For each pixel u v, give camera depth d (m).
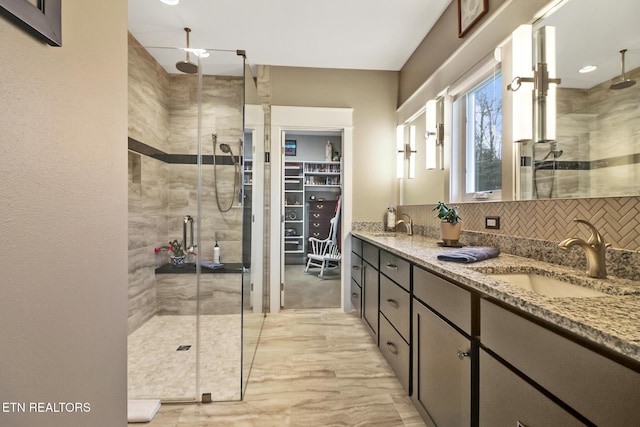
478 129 1.88
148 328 2.52
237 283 2.57
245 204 2.12
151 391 1.65
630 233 0.97
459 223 1.77
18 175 0.44
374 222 3.12
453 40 2.05
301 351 2.15
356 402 1.57
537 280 1.16
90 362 0.61
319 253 5.32
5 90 0.41
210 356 2.05
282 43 2.58
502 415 0.83
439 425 1.21
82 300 0.59
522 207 1.45
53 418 0.51
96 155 0.64
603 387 0.54
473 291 0.98
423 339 1.36
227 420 1.44
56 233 0.52
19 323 0.44
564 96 1.21
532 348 0.71
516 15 1.46
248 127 2.31
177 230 2.77
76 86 0.57
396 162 3.07
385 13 2.19
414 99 2.70
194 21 2.26
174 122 2.76
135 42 2.51
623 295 0.83
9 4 0.40
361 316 2.58
